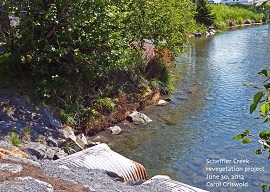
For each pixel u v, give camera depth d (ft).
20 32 29.40
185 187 18.62
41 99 29.81
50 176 16.47
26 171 16.22
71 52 31.48
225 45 85.92
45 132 26.71
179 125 35.06
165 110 39.40
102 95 35.60
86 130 31.73
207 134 32.73
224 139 31.63
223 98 43.55
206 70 58.80
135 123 35.29
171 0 44.27
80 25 30.71
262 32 111.96
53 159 24.11
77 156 21.86
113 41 31.22
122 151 29.27
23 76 31.60
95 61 32.04
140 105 39.37
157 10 40.42
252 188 23.73
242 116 37.22
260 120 35.83
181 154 28.73
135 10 37.68
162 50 45.50
